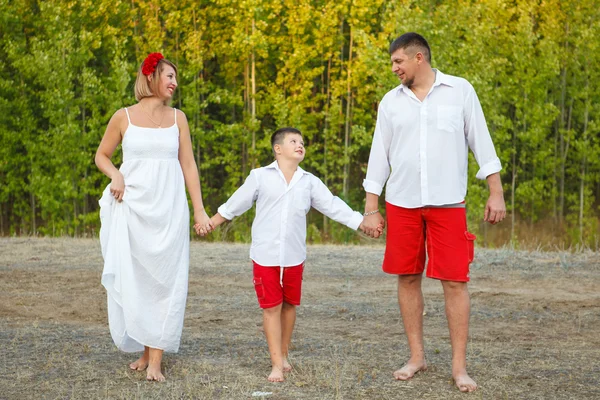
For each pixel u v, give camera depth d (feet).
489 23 59.41
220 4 61.31
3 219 70.85
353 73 62.03
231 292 25.38
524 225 66.74
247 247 38.06
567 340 18.21
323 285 26.68
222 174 76.33
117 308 14.75
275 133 15.08
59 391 13.58
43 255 34.17
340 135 70.08
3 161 61.57
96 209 68.69
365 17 62.03
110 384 14.11
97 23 62.44
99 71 68.08
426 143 13.88
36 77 60.90
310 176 15.21
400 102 14.23
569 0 62.80
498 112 62.18
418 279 14.75
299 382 14.08
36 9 66.13
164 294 14.60
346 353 16.66
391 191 14.39
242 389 13.67
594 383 14.21
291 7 60.75
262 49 60.54
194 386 13.92
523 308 22.40
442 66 58.65
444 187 13.83
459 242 13.88
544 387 13.92
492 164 13.98
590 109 64.18
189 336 18.56
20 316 21.30
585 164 68.03
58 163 60.49
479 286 26.14
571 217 66.28
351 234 59.82
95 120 59.77
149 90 14.93
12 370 15.03
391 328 19.63
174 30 62.95
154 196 14.65
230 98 63.16
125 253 14.56
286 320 15.31
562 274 28.25
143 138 14.73
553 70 60.29
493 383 14.14
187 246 15.14
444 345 17.67
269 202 14.79
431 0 61.16
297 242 14.89
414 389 13.74
